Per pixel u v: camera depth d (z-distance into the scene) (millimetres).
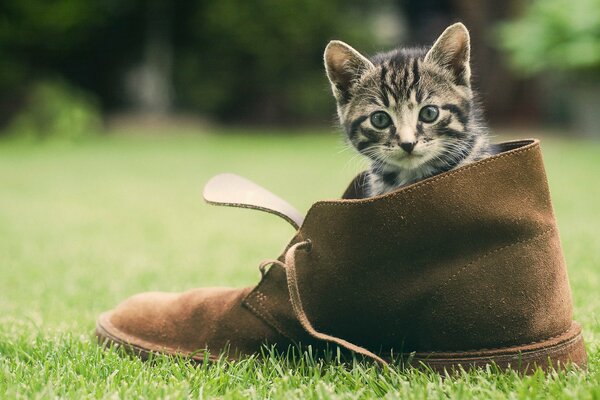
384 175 686
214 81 4367
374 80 688
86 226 1396
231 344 611
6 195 1877
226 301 622
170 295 665
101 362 602
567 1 3240
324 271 583
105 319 671
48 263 1035
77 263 1036
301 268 592
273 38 4191
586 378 554
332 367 576
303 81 4273
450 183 561
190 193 1950
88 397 535
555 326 582
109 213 1583
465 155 672
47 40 3988
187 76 4383
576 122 3359
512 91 3859
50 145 3516
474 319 569
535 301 573
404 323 580
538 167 580
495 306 569
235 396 532
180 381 569
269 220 1469
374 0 4375
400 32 4375
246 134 4156
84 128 3904
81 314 781
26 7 3842
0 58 3838
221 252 1111
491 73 3826
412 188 561
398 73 678
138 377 568
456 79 684
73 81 4445
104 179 2273
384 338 586
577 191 1755
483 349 574
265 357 604
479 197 564
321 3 4168
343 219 573
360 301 579
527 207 573
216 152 3156
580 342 593
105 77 4512
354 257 574
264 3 4160
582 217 1367
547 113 3809
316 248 587
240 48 4238
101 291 871
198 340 621
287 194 1835
